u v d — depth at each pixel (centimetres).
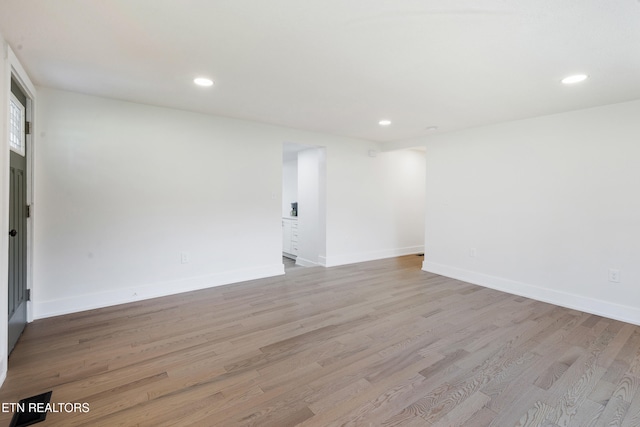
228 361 220
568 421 163
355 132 479
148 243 349
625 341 254
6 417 162
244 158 415
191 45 205
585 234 326
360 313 312
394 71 244
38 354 227
